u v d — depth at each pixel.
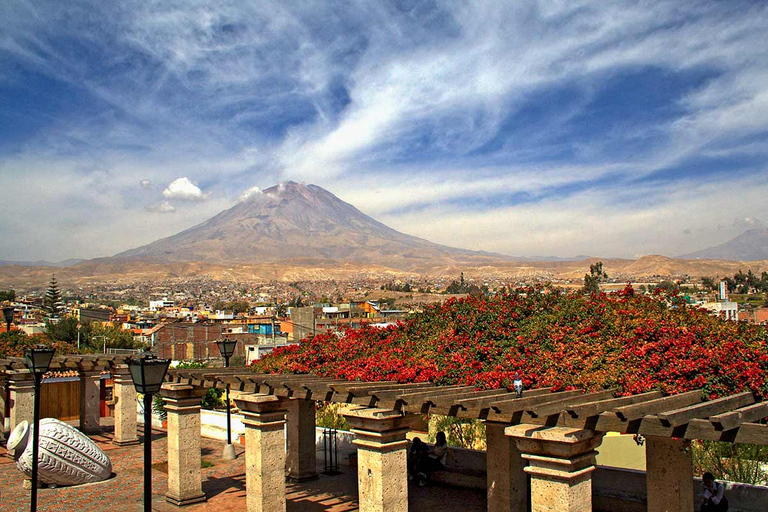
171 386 12.99
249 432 11.23
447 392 9.38
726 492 10.51
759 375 8.45
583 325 11.09
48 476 14.52
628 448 14.96
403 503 9.17
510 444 10.14
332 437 17.41
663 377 9.09
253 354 48.47
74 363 20.16
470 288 163.25
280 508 11.13
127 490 14.38
